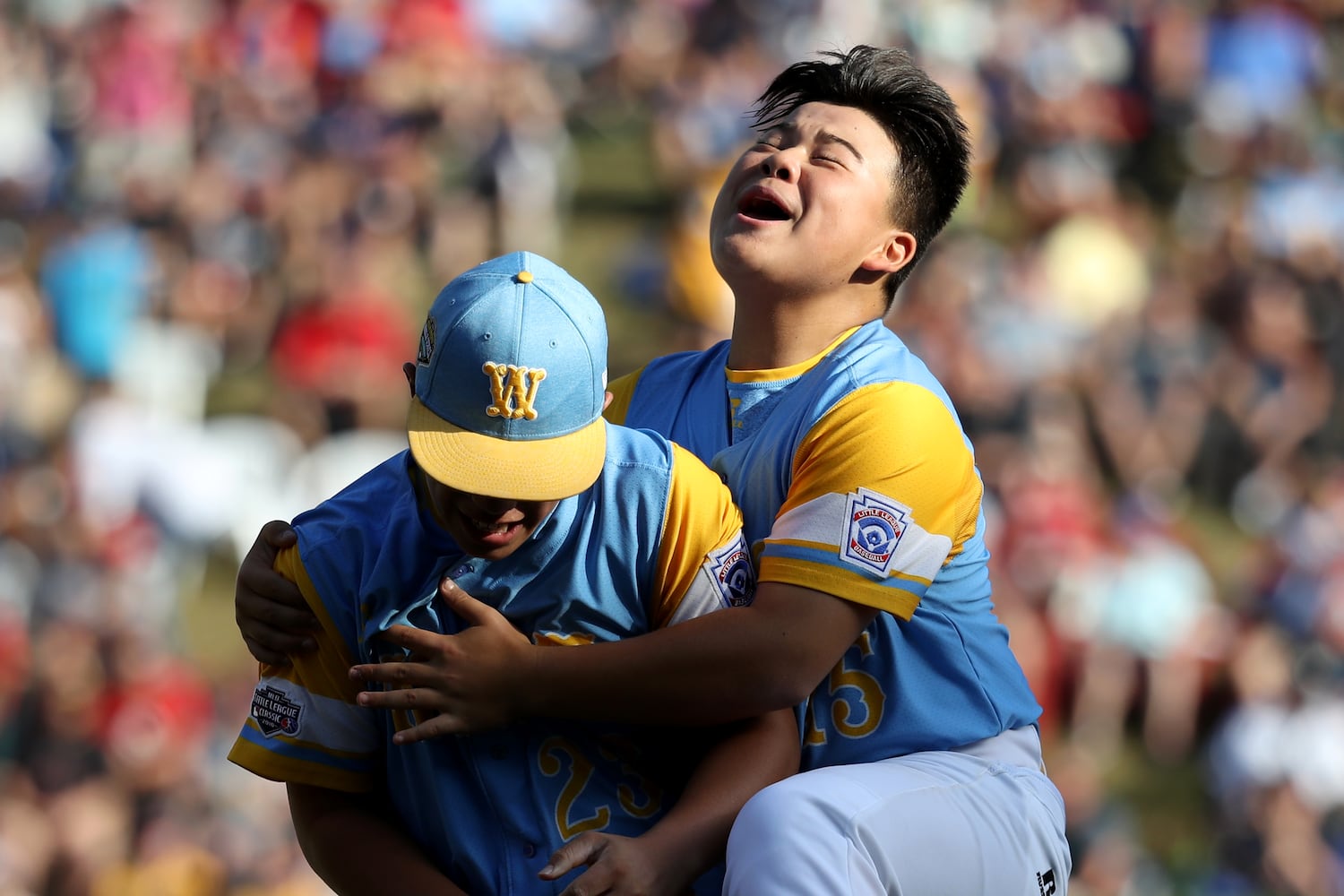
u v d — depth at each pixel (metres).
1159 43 46.31
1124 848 28.61
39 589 31.34
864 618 8.91
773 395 9.94
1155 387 36.94
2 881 26.94
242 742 9.07
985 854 8.93
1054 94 43.75
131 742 28.88
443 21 45.34
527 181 42.88
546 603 8.60
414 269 41.59
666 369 10.80
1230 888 28.89
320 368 37.09
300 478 36.09
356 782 9.12
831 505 8.89
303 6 45.66
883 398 9.16
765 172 10.00
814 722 9.39
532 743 8.78
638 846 8.32
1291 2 47.03
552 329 8.14
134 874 27.30
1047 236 40.19
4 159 44.50
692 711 8.51
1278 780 29.86
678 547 8.61
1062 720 31.33
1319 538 33.03
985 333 36.28
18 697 29.53
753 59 45.69
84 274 38.56
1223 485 37.06
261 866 27.56
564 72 50.09
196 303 39.59
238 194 41.72
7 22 46.88
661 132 45.16
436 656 8.38
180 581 34.41
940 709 9.43
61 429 36.66
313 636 8.86
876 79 10.20
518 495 8.00
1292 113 45.91
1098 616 31.72
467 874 8.80
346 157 42.81
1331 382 38.47
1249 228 41.44
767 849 8.30
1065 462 33.72
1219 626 32.19
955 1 45.22
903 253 10.19
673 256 39.94
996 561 31.84
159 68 45.25
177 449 35.47
